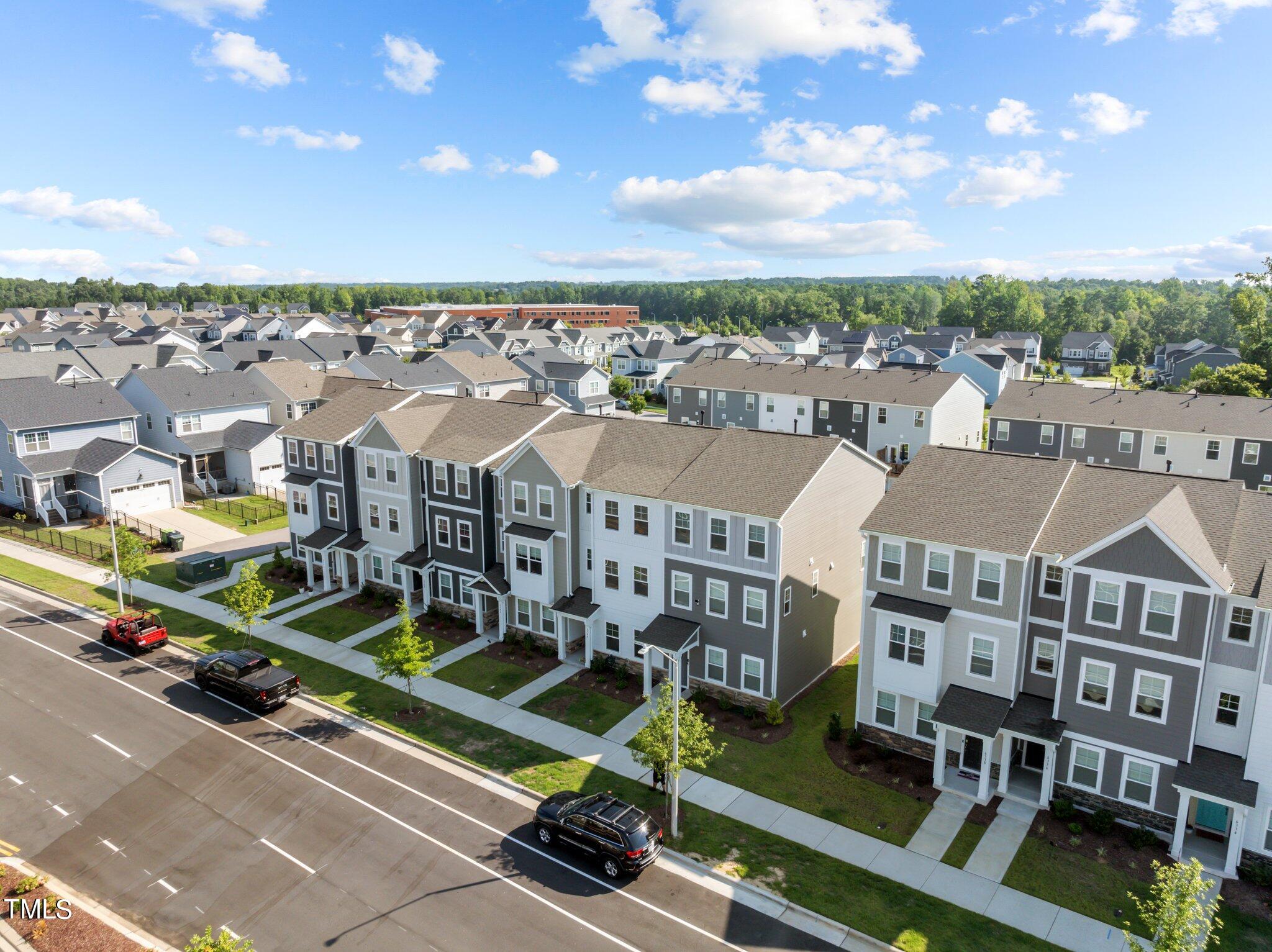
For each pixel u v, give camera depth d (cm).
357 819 2711
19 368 8344
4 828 2641
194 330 16512
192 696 3559
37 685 3619
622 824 2447
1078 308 17912
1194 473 6194
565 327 17725
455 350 12862
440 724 3322
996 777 2942
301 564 5056
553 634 4000
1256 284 9106
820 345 17700
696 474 3584
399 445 4359
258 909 2286
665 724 2639
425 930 2208
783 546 3244
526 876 2438
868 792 2880
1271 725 2381
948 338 14288
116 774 2953
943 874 2455
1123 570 2556
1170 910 1866
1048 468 3091
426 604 4494
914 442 7206
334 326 16888
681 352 14475
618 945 2161
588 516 3825
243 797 2823
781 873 2453
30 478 5884
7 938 2144
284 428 5012
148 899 2327
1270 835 2419
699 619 3503
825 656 3806
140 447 6138
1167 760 2561
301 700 3525
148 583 4894
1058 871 2469
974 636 2891
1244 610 2469
